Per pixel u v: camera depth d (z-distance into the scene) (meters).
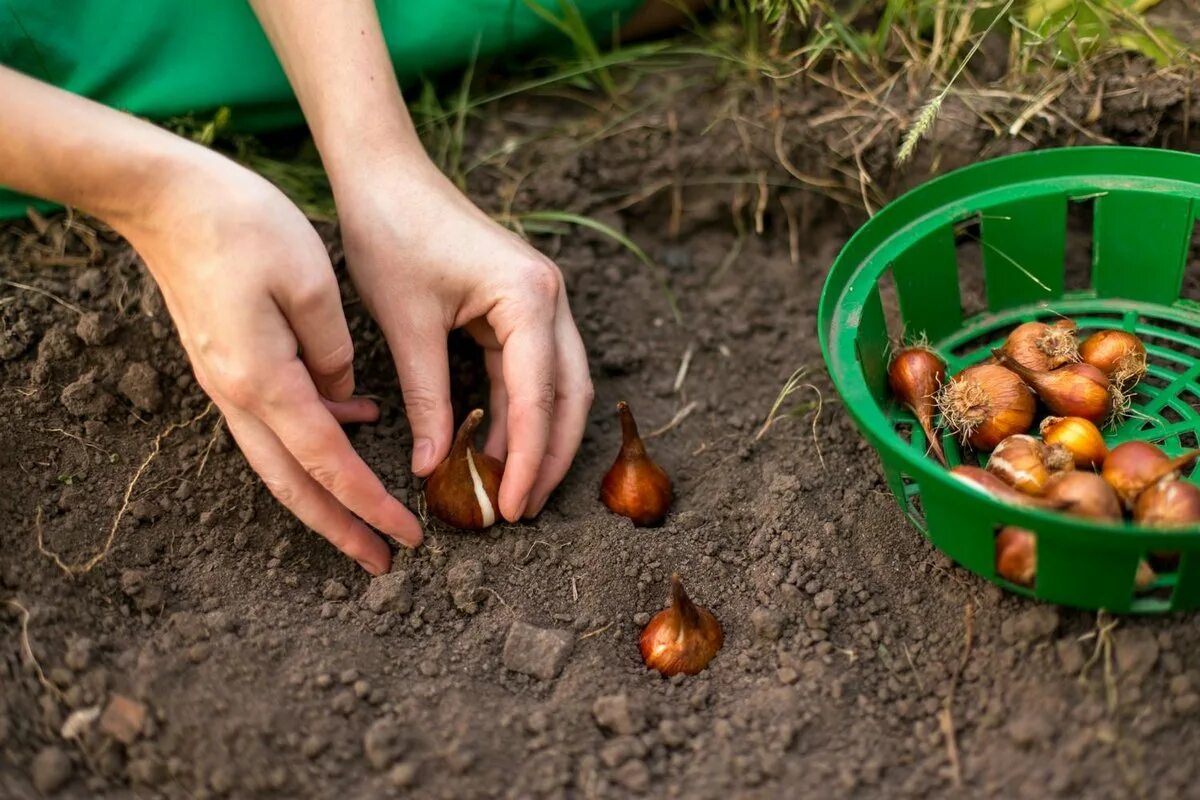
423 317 0.68
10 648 0.64
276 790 0.61
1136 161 0.71
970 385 0.69
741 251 0.86
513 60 0.89
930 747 0.62
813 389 0.78
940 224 0.71
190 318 0.62
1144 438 0.70
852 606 0.67
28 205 0.77
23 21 0.76
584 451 0.75
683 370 0.80
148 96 0.79
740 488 0.73
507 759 0.62
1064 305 0.75
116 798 0.61
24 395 0.73
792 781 0.61
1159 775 0.59
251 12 0.78
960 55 0.82
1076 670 0.62
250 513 0.70
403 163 0.70
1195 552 0.58
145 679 0.63
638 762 0.62
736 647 0.67
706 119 0.85
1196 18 0.82
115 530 0.70
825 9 0.82
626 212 0.86
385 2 0.82
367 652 0.66
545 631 0.66
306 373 0.62
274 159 0.84
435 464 0.68
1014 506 0.58
